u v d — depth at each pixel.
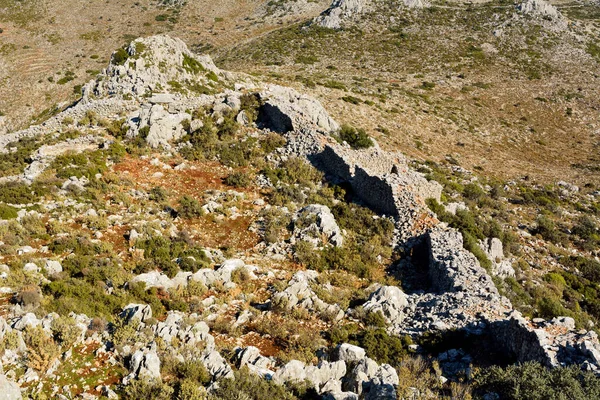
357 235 29.20
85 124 38.34
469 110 83.19
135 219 26.50
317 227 27.45
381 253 27.86
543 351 15.56
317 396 14.62
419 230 29.03
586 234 38.38
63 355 14.53
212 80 53.09
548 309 25.86
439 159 57.47
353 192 33.47
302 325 19.61
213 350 15.78
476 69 107.75
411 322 20.64
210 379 14.62
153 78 48.03
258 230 28.00
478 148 66.06
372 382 14.72
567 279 31.33
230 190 31.95
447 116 75.75
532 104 90.69
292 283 21.69
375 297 21.77
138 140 35.59
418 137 63.62
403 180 31.33
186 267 22.19
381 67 106.44
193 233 26.73
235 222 28.66
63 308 16.92
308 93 69.44
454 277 23.08
